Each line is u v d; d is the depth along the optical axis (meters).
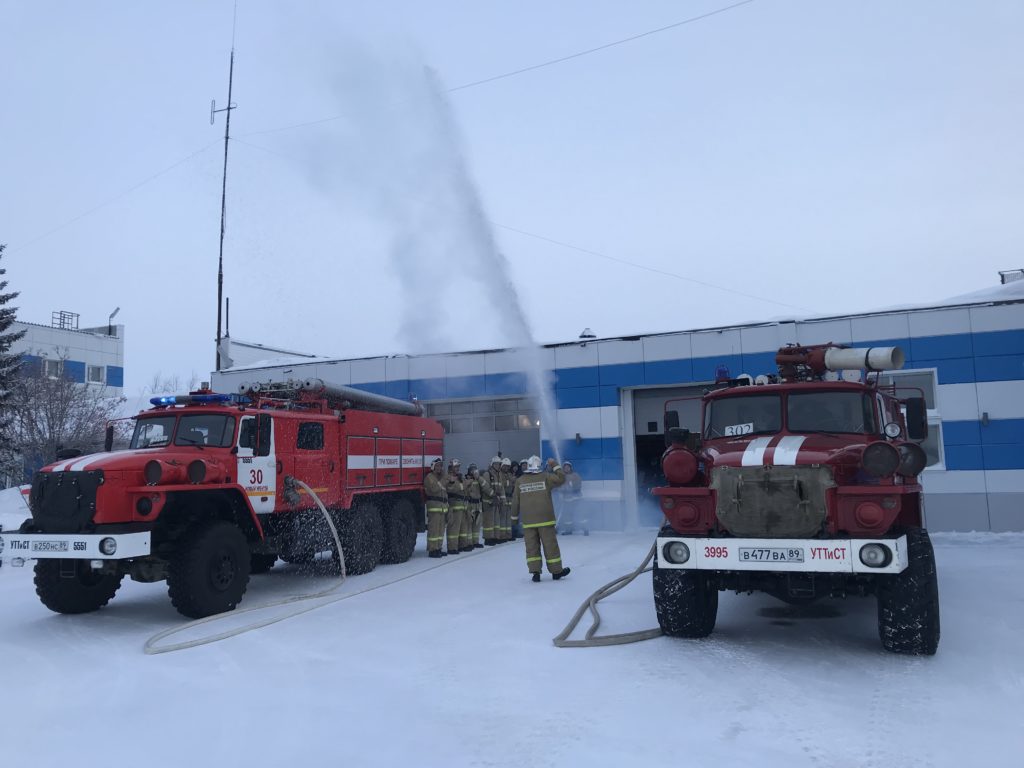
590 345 16.86
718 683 5.07
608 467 16.44
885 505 5.40
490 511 14.65
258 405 9.78
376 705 4.84
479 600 8.38
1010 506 13.61
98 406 28.02
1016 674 5.12
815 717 4.38
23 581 11.02
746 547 5.60
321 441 10.51
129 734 4.50
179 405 9.34
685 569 5.97
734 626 6.82
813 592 5.61
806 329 15.12
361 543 10.95
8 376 23.88
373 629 7.05
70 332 42.94
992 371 13.89
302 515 10.23
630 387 16.52
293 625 7.38
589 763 3.81
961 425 14.00
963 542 12.84
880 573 5.32
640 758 3.85
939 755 3.80
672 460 6.09
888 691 4.80
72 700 5.20
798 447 5.94
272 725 4.54
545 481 9.65
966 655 5.61
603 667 5.54
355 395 11.67
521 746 4.07
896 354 6.41
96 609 8.56
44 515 7.66
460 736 4.25
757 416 6.80
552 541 9.61
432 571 11.01
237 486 8.54
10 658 6.40
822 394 6.68
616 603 7.93
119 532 7.35
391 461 12.16
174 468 7.85
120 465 7.68
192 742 4.32
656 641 6.27
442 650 6.18
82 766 4.03
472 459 17.89
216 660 6.12
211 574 7.94
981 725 4.20
